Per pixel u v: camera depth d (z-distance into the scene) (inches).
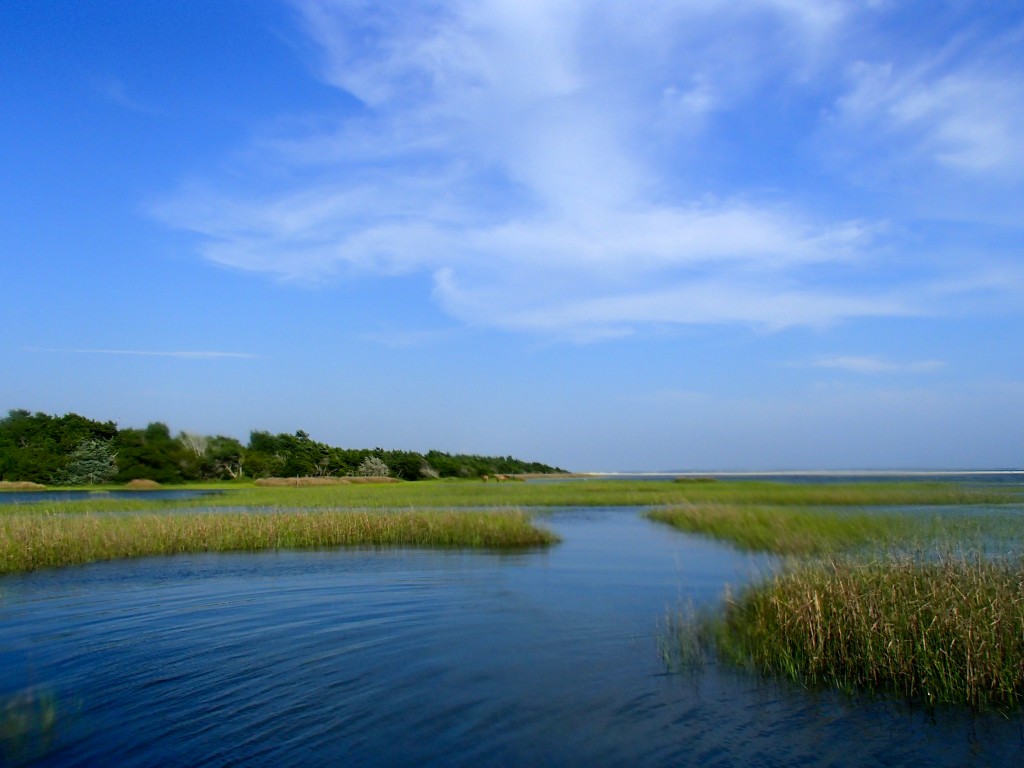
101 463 3786.9
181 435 4402.1
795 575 569.0
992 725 377.4
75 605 673.0
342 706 406.9
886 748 352.5
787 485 2856.8
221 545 1103.6
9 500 2293.3
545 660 490.3
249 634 565.0
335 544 1150.3
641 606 658.2
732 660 481.4
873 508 1641.2
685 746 354.9
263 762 339.3
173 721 386.6
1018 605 480.7
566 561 946.7
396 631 572.4
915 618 460.4
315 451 4872.0
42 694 428.5
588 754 346.6
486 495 2475.4
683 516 1443.2
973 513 1475.1
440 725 380.8
